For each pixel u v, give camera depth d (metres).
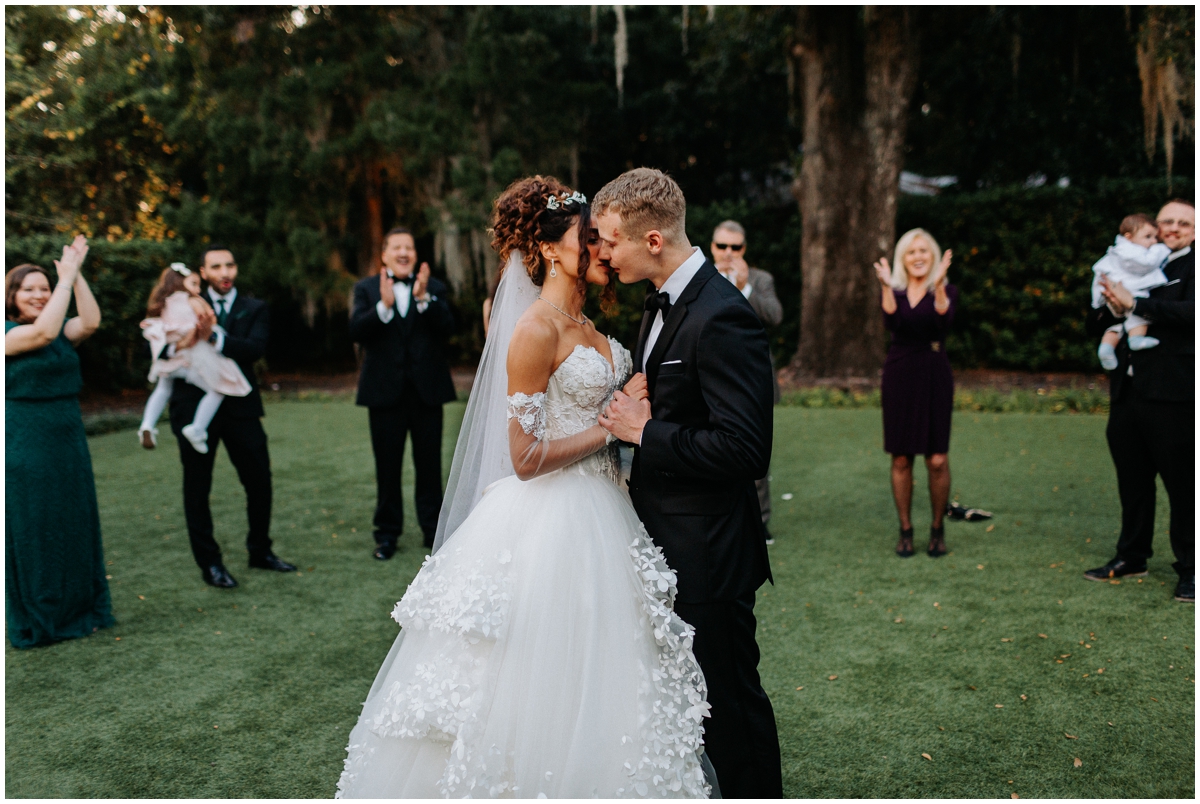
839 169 10.23
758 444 1.77
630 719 1.80
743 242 4.48
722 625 1.90
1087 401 8.58
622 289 12.13
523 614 1.84
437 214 11.80
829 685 2.86
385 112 11.48
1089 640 3.12
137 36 12.62
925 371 4.04
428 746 1.87
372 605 3.75
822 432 7.63
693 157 16.53
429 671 1.87
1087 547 4.22
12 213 11.64
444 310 4.50
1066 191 10.68
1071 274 10.66
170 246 11.12
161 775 2.41
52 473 3.34
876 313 10.41
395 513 4.49
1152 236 3.58
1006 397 9.25
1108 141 12.43
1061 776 2.28
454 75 11.82
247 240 12.09
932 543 4.20
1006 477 5.73
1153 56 8.11
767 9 11.13
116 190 13.68
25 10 11.68
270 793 2.31
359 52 11.77
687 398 1.87
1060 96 12.34
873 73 9.80
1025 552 4.18
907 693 2.78
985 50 11.84
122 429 8.75
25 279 3.30
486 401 2.22
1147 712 2.59
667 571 1.90
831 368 10.59
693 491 1.92
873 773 2.32
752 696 1.93
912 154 15.73
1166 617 3.29
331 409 10.09
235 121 11.38
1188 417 3.36
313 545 4.68
